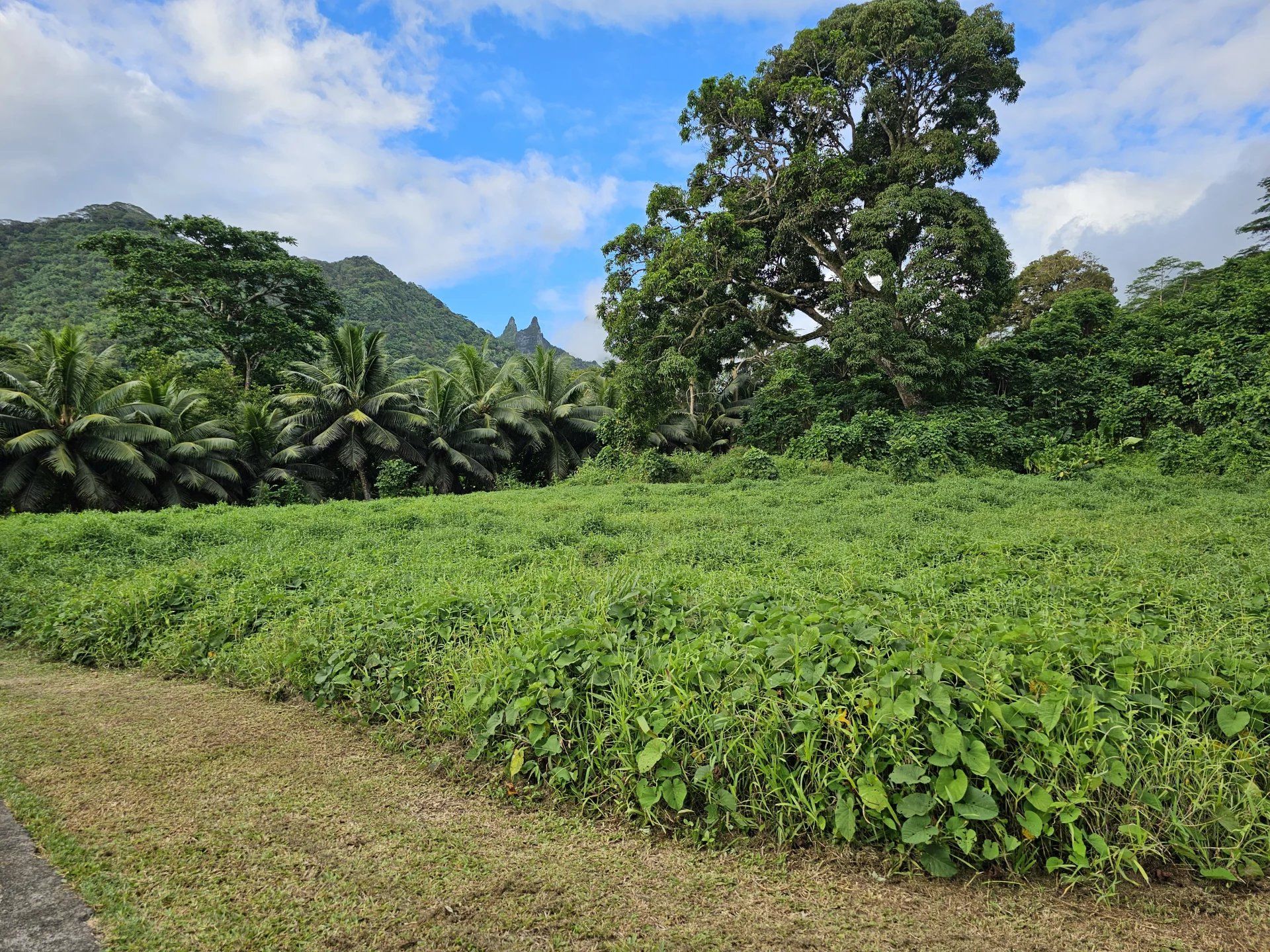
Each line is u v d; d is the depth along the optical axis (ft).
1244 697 8.42
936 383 63.87
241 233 85.46
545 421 90.48
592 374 108.78
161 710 12.40
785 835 7.81
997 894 6.92
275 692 13.00
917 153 63.10
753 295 75.00
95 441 56.13
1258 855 7.00
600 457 72.18
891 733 7.82
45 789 9.10
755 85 68.18
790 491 43.11
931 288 58.95
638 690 9.34
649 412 72.69
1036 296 105.50
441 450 81.05
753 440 77.61
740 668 9.47
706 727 8.59
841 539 25.45
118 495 59.77
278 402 78.07
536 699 9.69
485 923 6.48
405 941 6.20
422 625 13.08
